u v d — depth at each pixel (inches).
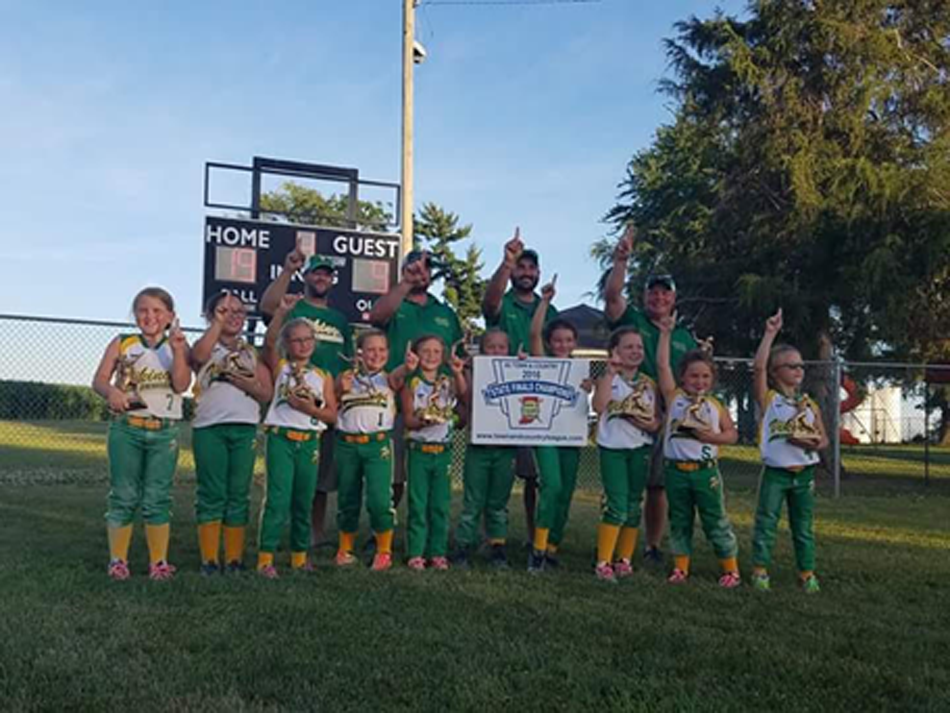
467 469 236.1
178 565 222.8
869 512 398.9
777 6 725.9
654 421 224.1
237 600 179.5
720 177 783.7
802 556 212.7
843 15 708.0
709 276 773.9
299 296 234.7
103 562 217.8
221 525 219.5
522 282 261.3
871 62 704.4
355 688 129.3
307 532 221.0
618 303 254.8
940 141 693.3
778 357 219.8
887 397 1256.2
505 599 186.5
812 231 691.4
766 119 723.4
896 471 732.7
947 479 647.8
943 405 911.7
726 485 532.4
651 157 1109.1
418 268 246.4
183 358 206.8
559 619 171.0
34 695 124.0
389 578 207.0
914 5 741.3
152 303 208.2
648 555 248.8
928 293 673.6
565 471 237.0
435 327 256.1
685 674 141.3
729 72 746.8
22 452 582.6
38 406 554.6
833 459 517.7
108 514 205.2
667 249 808.9
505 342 237.6
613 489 220.4
